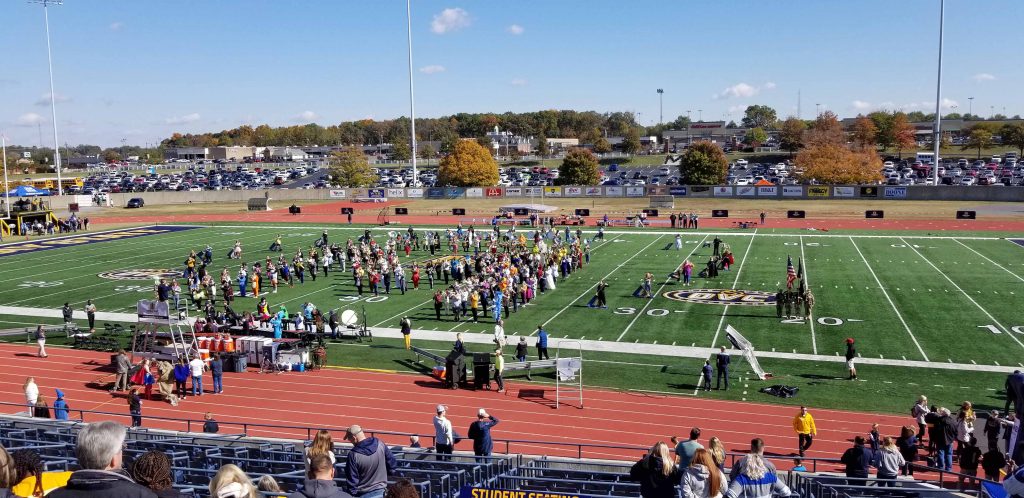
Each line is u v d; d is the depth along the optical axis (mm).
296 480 15148
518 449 22656
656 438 23422
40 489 6801
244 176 166875
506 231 76375
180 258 61781
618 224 80188
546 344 31641
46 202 103750
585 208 94500
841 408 25578
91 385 30266
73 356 34469
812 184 107562
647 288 44031
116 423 5809
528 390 28656
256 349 32312
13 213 78438
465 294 40625
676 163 183000
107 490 5438
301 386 29656
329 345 35688
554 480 15367
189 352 31781
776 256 57125
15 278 53250
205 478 16281
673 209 92500
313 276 52125
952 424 19516
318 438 9477
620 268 53688
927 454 21375
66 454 17281
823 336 34531
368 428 24844
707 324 37250
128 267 57594
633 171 162750
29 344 36625
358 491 10492
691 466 9539
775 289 45031
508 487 15773
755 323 37125
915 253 56844
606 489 15828
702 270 50906
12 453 6801
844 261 53969
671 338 35000
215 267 57250
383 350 34594
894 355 31312
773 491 9039
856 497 13906
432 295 46344
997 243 61188
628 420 25047
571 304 42562
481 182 129875
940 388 27219
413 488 6348
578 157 131625
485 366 28828
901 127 177625
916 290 43438
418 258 60781
